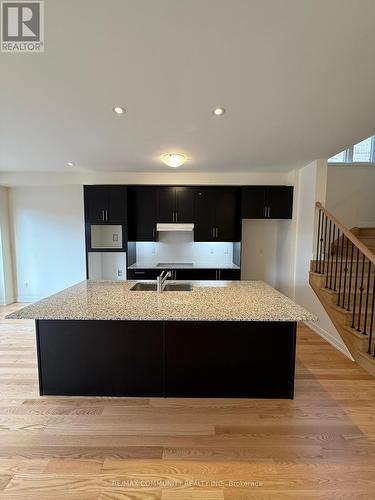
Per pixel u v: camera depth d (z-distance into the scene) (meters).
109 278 5.26
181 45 1.64
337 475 1.59
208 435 1.90
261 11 1.42
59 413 2.11
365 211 5.21
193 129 2.78
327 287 3.55
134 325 2.27
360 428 1.97
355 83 1.99
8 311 4.57
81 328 2.28
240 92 2.12
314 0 1.35
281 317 1.96
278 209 4.53
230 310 2.10
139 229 4.72
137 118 2.54
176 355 2.29
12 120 2.59
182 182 4.66
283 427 1.97
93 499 1.45
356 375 2.67
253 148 3.32
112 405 2.21
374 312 3.04
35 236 5.04
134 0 1.36
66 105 2.32
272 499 1.46
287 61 1.76
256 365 2.29
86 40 1.61
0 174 4.62
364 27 1.49
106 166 4.23
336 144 3.19
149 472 1.61
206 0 1.36
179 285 3.09
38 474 1.59
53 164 4.07
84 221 4.77
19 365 2.84
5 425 1.98
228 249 5.16
